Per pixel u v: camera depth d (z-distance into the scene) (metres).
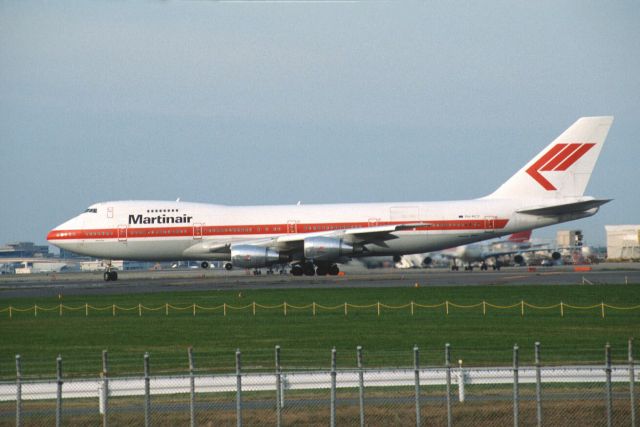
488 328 166.25
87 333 168.62
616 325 168.50
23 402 104.38
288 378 95.94
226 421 97.00
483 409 98.88
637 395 103.62
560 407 99.88
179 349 144.38
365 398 104.00
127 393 100.19
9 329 177.50
